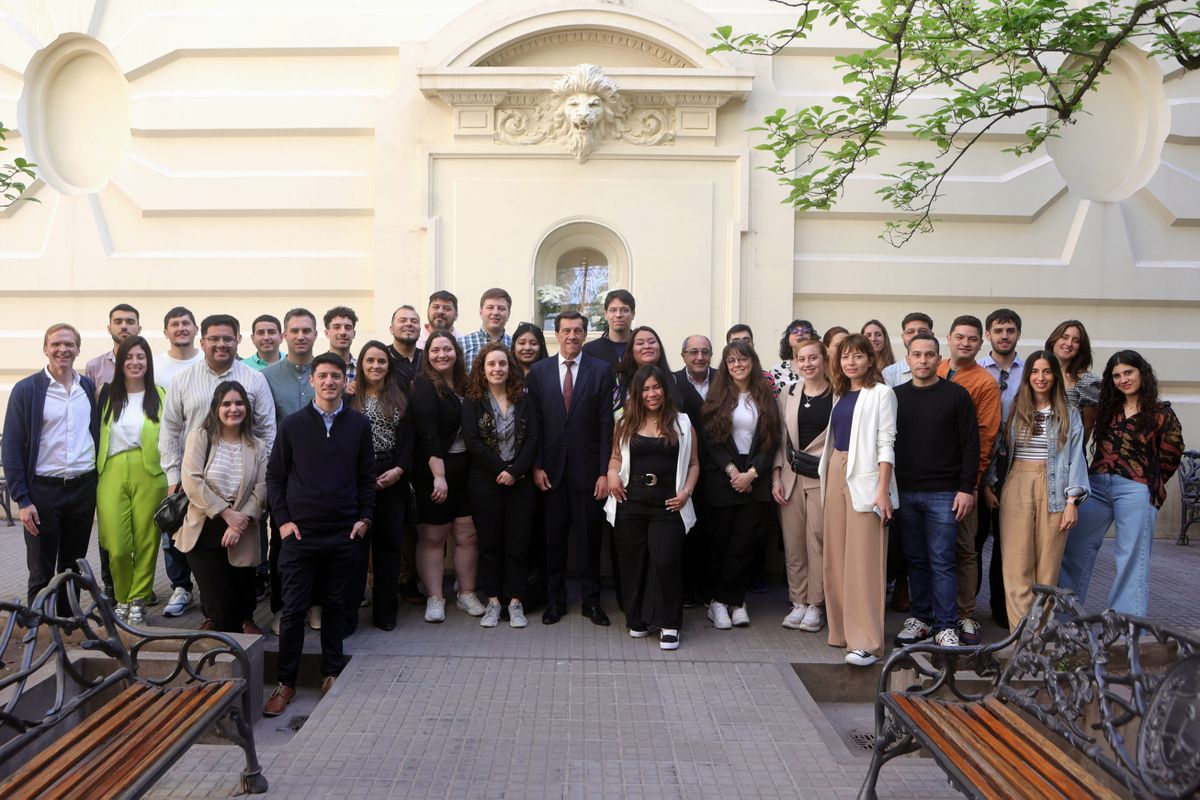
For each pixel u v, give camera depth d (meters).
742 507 5.64
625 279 8.66
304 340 5.71
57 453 5.55
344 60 8.80
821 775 3.78
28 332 9.00
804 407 5.66
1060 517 5.01
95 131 9.10
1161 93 8.88
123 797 2.65
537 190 8.55
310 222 8.84
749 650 5.24
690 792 3.61
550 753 3.91
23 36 8.88
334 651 4.79
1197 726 2.42
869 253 8.80
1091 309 8.91
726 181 8.62
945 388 5.21
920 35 5.52
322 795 3.55
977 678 4.33
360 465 4.85
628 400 5.44
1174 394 8.96
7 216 9.01
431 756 3.87
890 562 6.13
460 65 8.38
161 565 7.38
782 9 8.70
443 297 6.15
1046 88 8.74
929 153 8.75
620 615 5.91
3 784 2.77
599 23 8.36
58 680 3.26
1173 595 6.79
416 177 8.58
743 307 8.62
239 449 4.91
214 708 3.32
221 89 8.84
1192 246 8.95
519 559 5.65
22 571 7.14
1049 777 2.85
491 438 5.59
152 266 8.84
